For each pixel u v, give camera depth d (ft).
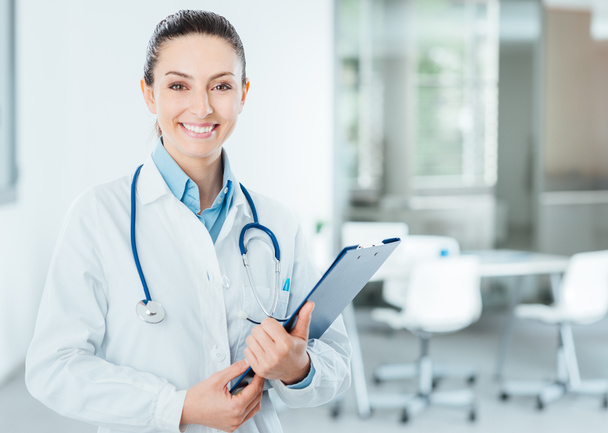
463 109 19.03
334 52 18.54
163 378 3.42
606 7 19.17
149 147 3.94
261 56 18.57
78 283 3.42
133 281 3.50
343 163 18.80
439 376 14.44
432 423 12.34
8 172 14.21
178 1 17.78
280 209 4.15
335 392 3.83
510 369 15.55
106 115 17.88
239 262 3.79
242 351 3.71
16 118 14.35
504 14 18.98
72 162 18.06
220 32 3.49
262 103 18.69
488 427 12.12
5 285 14.37
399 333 18.69
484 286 19.57
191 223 3.64
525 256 18.69
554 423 12.32
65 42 17.63
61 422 12.21
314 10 18.83
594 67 19.33
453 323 13.14
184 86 3.51
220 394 3.29
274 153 18.80
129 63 17.72
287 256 4.00
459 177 19.15
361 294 19.17
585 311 13.76
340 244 18.84
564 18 19.12
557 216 19.51
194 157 3.64
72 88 17.93
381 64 18.72
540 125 19.24
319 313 3.50
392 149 18.89
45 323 3.36
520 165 19.29
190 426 3.55
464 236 19.15
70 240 3.46
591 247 19.77
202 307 3.60
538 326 19.43
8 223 14.47
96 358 3.39
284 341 3.20
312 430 11.95
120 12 17.65
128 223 3.60
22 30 15.16
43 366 3.34
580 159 19.53
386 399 13.15
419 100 18.89
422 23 18.75
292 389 3.53
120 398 3.29
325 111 18.99
